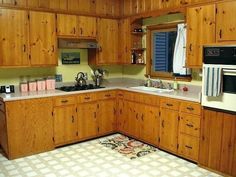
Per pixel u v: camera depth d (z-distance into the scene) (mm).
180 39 4141
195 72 4020
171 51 4457
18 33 3791
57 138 4035
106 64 4879
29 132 3742
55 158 3686
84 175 3178
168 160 3623
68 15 4270
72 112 4152
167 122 3803
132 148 4062
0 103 3725
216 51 3049
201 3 3479
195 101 3369
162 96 3830
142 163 3523
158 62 4715
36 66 4016
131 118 4461
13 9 3713
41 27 3996
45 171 3281
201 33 3510
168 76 4504
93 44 4578
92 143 4297
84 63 4961
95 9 4605
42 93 3883
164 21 4477
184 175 3188
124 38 4898
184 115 3545
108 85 4949
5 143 3697
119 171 3287
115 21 4910
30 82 4129
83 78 4840
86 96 4297
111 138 4551
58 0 4141
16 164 3484
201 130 3330
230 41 3188
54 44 4156
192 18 3609
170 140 3787
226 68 2971
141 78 5051
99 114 4512
